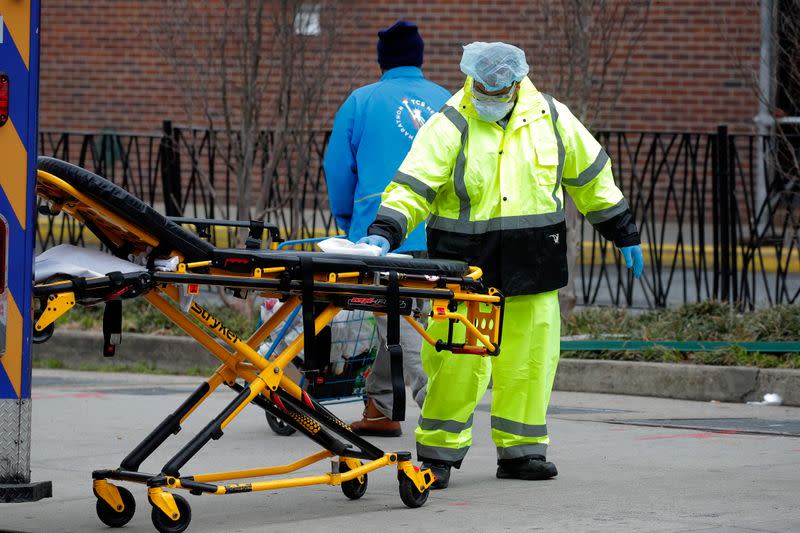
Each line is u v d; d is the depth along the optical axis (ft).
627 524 61.41
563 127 75.46
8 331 58.23
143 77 228.84
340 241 68.90
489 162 73.56
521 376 74.84
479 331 68.03
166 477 59.62
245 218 142.72
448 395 73.26
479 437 92.84
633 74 211.20
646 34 210.38
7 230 57.52
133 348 132.05
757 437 89.71
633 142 213.25
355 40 212.84
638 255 77.15
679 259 188.03
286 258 61.00
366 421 92.53
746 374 107.34
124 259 62.75
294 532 61.16
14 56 57.47
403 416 63.41
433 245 74.59
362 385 93.50
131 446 87.61
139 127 229.45
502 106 73.00
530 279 73.67
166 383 122.21
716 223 136.36
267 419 93.61
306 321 60.95
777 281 135.95
